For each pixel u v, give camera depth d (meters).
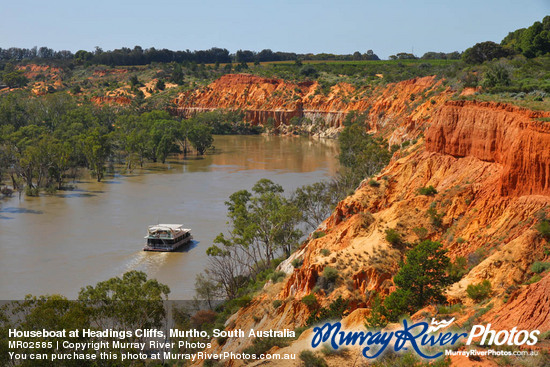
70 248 90.69
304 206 100.62
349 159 143.62
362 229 61.34
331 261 54.09
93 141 162.25
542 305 28.17
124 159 198.00
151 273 79.50
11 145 162.88
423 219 57.31
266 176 156.25
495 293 39.59
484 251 47.62
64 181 153.88
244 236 77.56
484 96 73.50
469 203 55.81
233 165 180.12
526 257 42.12
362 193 70.56
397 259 53.00
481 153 60.09
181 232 93.19
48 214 114.12
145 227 103.81
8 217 111.38
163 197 129.75
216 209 117.06
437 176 64.75
